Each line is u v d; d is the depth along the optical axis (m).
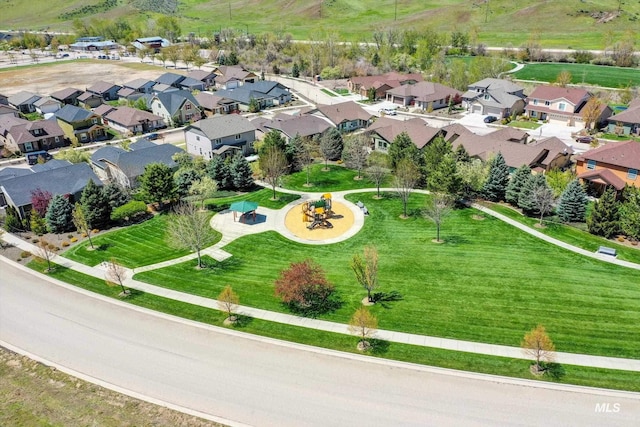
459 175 62.28
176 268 50.34
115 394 33.47
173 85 135.88
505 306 41.84
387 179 72.81
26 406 32.56
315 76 154.62
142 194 63.59
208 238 53.75
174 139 99.31
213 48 194.00
